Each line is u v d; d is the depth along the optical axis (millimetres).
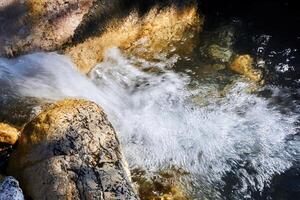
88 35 4645
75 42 4559
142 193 3695
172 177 3865
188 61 5016
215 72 4887
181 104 4539
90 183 2988
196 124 4355
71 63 4508
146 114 4430
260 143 4184
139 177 3842
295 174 3928
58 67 4414
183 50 5141
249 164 4008
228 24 5598
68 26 4492
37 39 4348
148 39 5078
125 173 3186
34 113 3949
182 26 5352
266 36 5445
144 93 4629
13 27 4234
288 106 4559
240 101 4590
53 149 3133
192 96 4625
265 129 4316
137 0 5008
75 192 2951
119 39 4906
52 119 3275
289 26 5629
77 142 3178
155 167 3953
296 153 4098
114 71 4746
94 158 3139
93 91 4496
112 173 3088
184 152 4105
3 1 4215
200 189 3797
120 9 4871
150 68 4879
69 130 3223
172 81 4766
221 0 5852
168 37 5215
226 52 5152
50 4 4402
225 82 4773
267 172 3949
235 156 4078
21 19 4273
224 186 3836
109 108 4426
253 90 4711
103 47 4773
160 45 5113
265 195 3779
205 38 5340
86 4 4594
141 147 4129
